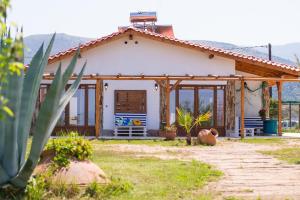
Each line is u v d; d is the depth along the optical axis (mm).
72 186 7684
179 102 22609
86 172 8281
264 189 8875
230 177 10109
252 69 24328
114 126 22000
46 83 21781
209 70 22688
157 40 22266
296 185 9297
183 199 7695
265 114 24172
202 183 9188
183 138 20219
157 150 15062
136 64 22625
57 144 8594
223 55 22250
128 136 21578
